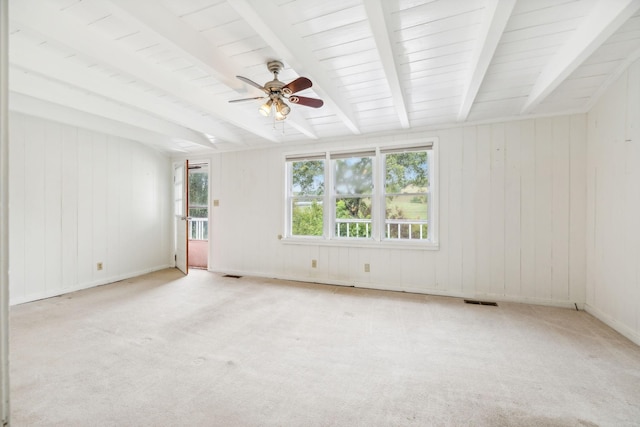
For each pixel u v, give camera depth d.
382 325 2.74
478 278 3.52
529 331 2.59
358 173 4.16
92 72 2.52
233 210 4.89
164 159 5.30
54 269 3.64
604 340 2.41
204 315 2.98
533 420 1.51
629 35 2.02
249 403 1.65
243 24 1.95
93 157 4.10
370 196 4.09
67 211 3.78
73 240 3.85
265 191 4.66
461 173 3.56
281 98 2.50
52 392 1.73
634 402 1.64
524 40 2.09
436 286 3.70
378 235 3.98
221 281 4.38
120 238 4.48
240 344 2.36
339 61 2.39
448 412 1.58
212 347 2.30
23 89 2.52
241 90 2.52
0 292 0.85
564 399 1.67
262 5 1.66
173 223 5.39
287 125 3.82
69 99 2.85
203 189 5.76
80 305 3.27
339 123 3.72
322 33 2.04
